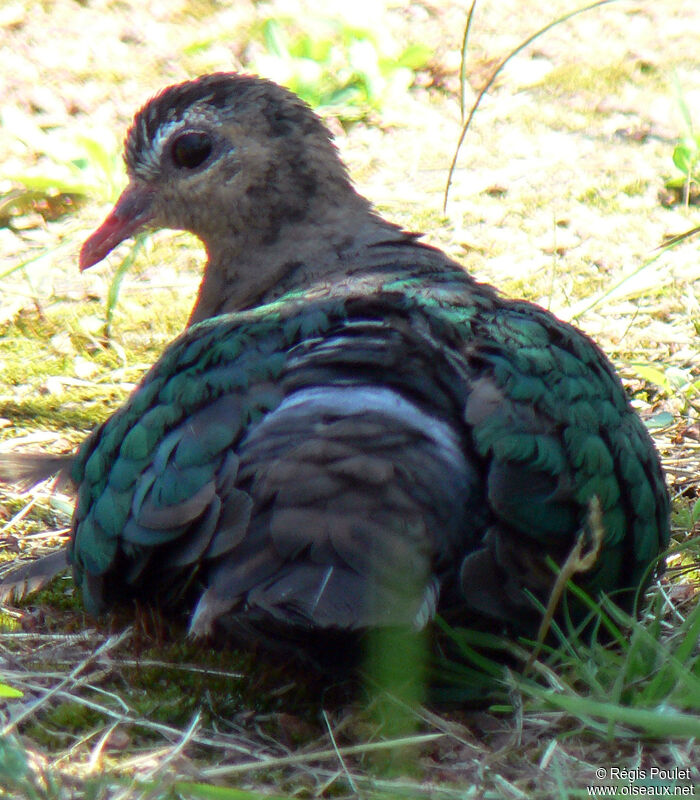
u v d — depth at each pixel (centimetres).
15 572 866
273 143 909
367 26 1688
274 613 624
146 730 703
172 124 932
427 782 659
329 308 743
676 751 673
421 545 648
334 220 907
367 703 723
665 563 848
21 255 1357
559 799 623
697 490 1002
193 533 678
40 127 1538
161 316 1283
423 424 679
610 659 723
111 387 1180
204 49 1706
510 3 1902
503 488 673
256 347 725
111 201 1433
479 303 770
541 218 1435
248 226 916
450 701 722
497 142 1581
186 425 705
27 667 766
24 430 1109
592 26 1850
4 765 619
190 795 626
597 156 1555
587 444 714
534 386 709
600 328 1259
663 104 1656
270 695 731
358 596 623
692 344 1227
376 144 1572
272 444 673
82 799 623
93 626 819
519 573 676
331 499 645
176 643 766
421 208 1448
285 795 635
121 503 712
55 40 1723
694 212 1453
